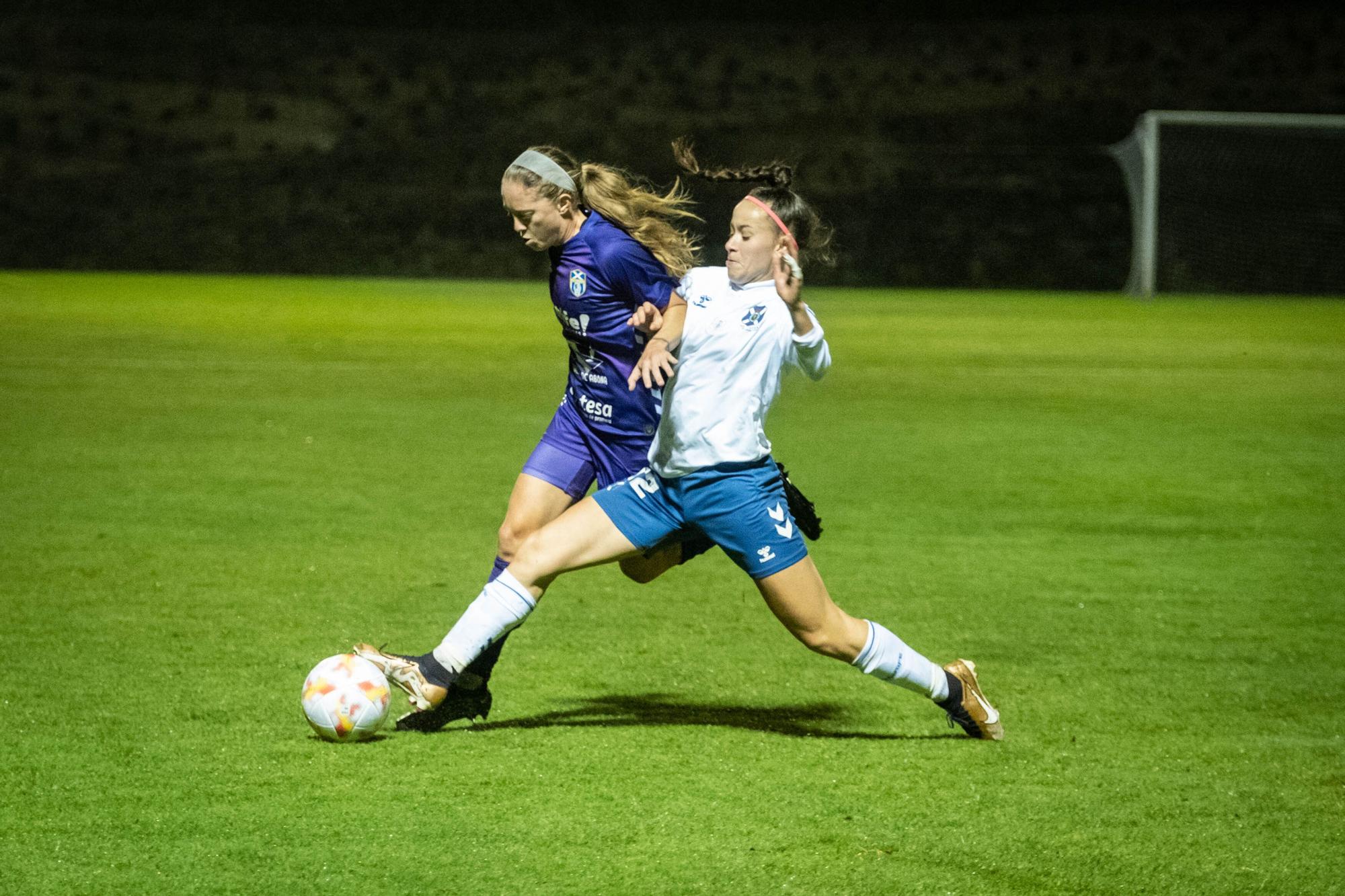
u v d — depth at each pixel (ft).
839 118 349.20
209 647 42.11
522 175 34.96
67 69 350.02
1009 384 127.03
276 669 39.81
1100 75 359.25
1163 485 75.77
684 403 32.48
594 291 35.45
